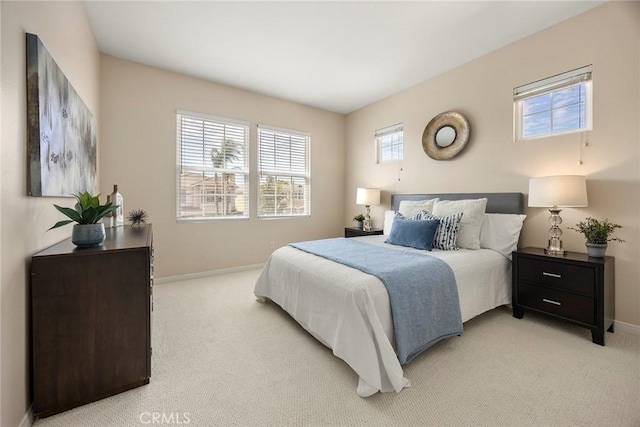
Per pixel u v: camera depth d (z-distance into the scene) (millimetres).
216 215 3795
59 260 1322
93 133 2492
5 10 1093
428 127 3574
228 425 1270
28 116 1272
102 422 1277
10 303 1113
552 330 2189
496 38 2723
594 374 1622
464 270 2158
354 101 4449
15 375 1147
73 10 1998
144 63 3215
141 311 1507
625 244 2152
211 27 2551
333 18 2424
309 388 1520
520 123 2805
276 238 4332
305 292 2062
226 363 1748
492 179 2980
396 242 2826
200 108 3600
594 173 2301
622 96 2158
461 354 1845
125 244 1558
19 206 1192
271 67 3309
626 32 2135
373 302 1606
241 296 2963
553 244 2381
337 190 5031
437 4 2250
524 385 1531
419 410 1356
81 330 1369
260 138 4168
